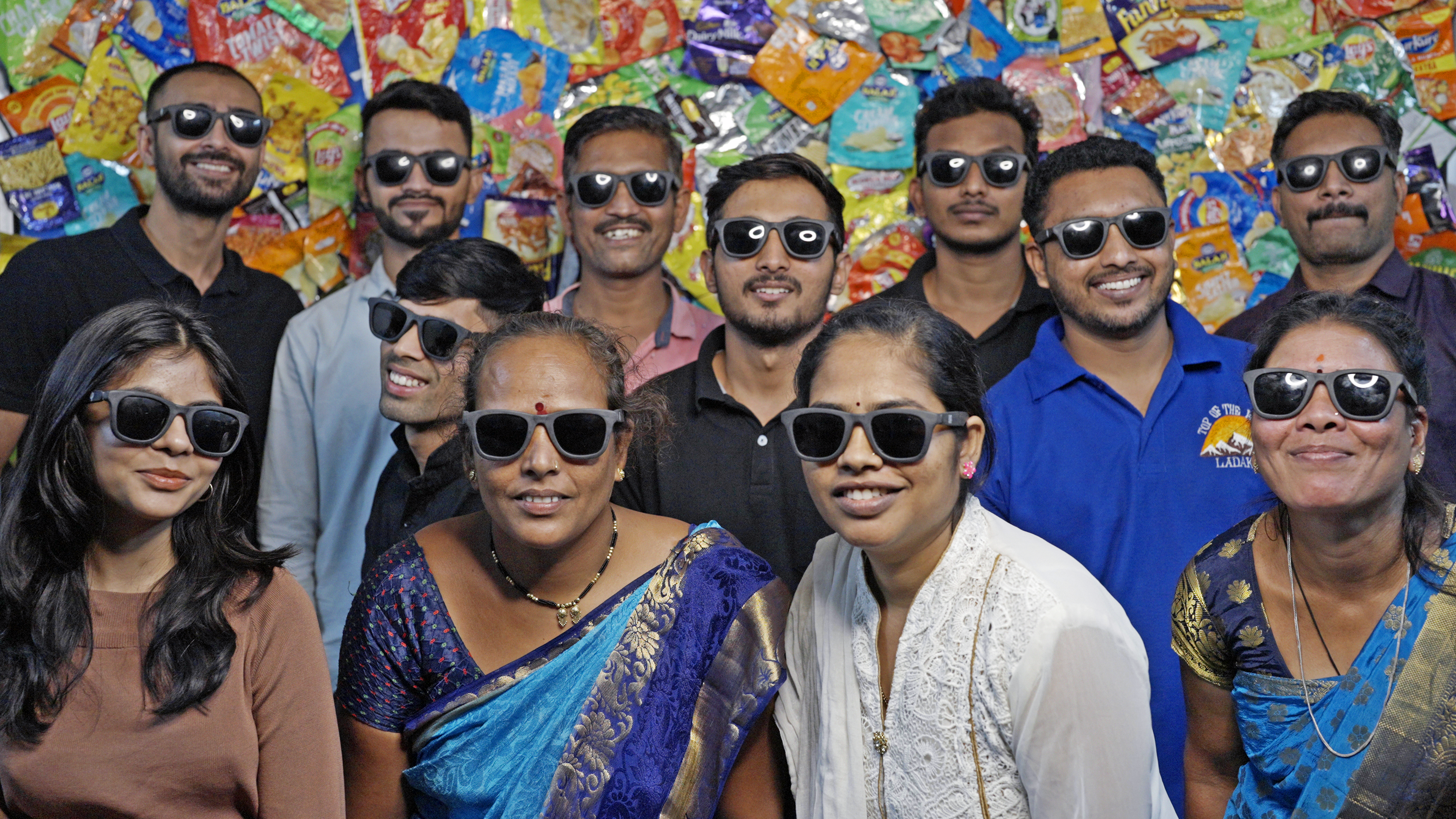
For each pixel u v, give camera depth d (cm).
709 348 292
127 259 329
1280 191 326
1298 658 186
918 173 348
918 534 184
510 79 379
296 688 191
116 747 179
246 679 188
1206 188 376
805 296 275
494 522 208
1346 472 172
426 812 210
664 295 350
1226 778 205
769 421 276
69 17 369
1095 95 377
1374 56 371
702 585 209
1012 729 176
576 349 200
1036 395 270
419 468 273
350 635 209
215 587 186
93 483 181
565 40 379
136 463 178
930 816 183
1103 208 258
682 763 201
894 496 181
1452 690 169
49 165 370
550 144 380
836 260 288
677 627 205
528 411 192
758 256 274
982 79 340
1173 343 271
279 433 329
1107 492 258
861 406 182
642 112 336
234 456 193
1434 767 169
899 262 379
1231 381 260
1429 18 367
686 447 278
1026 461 265
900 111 378
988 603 180
